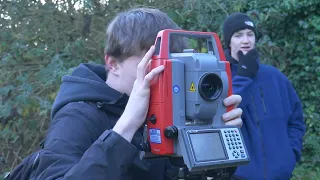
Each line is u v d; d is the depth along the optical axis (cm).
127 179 148
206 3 472
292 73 707
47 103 404
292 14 697
